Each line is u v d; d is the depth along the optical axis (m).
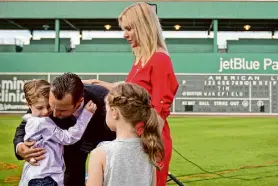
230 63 26.70
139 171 2.47
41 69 27.56
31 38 33.78
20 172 9.34
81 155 3.54
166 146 3.23
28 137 3.02
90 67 27.70
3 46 30.59
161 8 28.62
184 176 9.27
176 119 23.20
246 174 9.52
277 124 20.17
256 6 28.58
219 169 10.08
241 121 21.88
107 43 31.55
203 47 30.44
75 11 28.97
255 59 26.59
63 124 3.25
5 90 27.17
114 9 28.81
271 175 9.35
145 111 2.50
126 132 2.52
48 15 29.00
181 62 26.91
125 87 2.53
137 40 3.32
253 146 13.61
